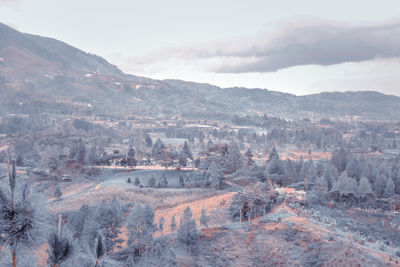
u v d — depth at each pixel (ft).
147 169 503.20
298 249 149.48
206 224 193.98
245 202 209.56
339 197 329.52
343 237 162.09
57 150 644.69
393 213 295.28
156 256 146.72
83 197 291.58
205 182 377.71
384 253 139.64
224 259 144.56
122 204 262.67
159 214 246.06
